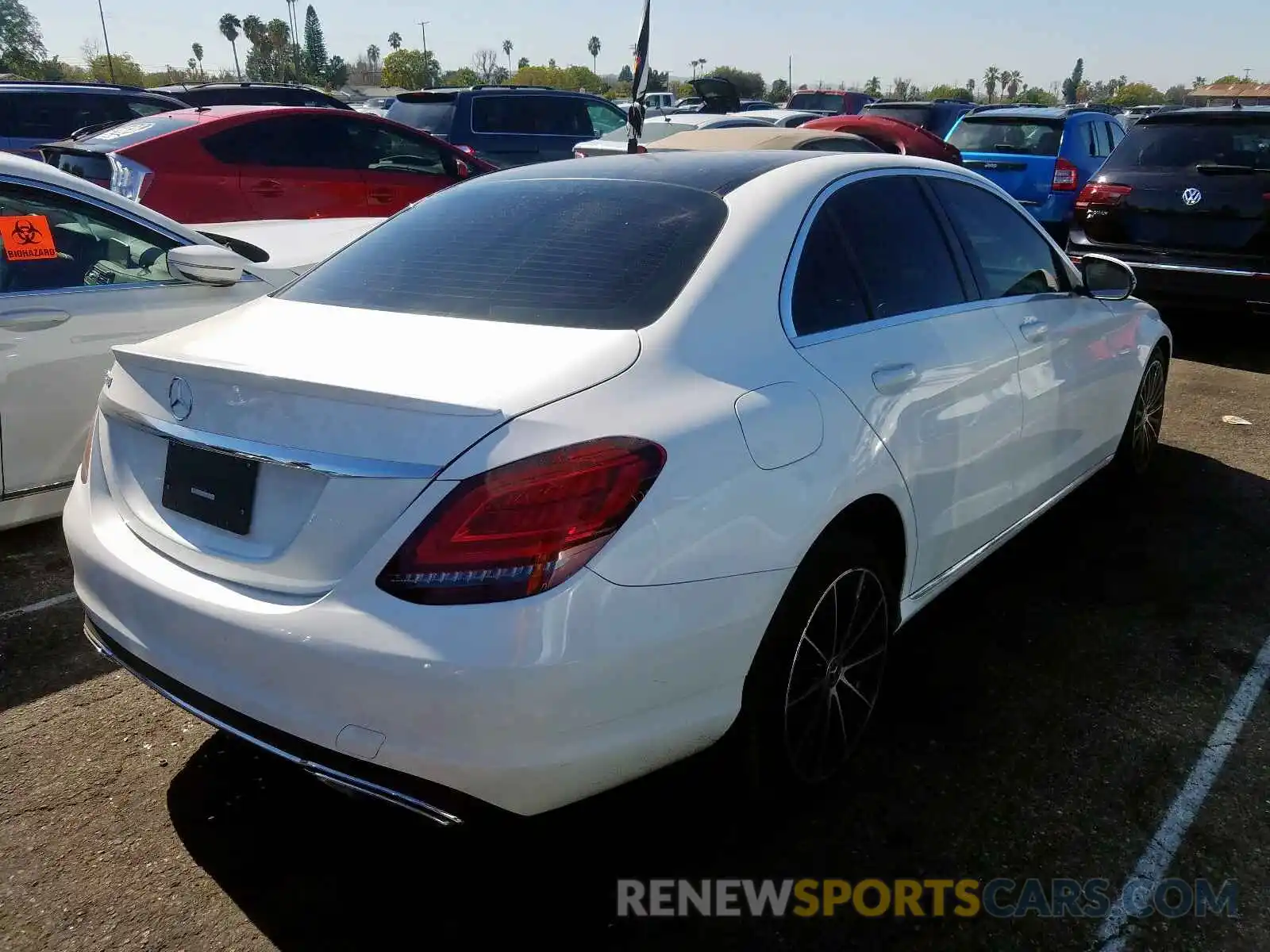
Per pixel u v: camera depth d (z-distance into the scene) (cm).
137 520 240
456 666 185
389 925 227
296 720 202
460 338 227
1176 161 709
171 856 248
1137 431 471
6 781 274
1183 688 318
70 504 261
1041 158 1025
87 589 246
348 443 201
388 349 223
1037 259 381
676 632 206
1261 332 823
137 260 434
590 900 235
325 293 270
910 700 312
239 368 215
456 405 193
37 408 395
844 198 291
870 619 273
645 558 199
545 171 312
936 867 245
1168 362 496
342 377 209
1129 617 363
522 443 194
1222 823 258
